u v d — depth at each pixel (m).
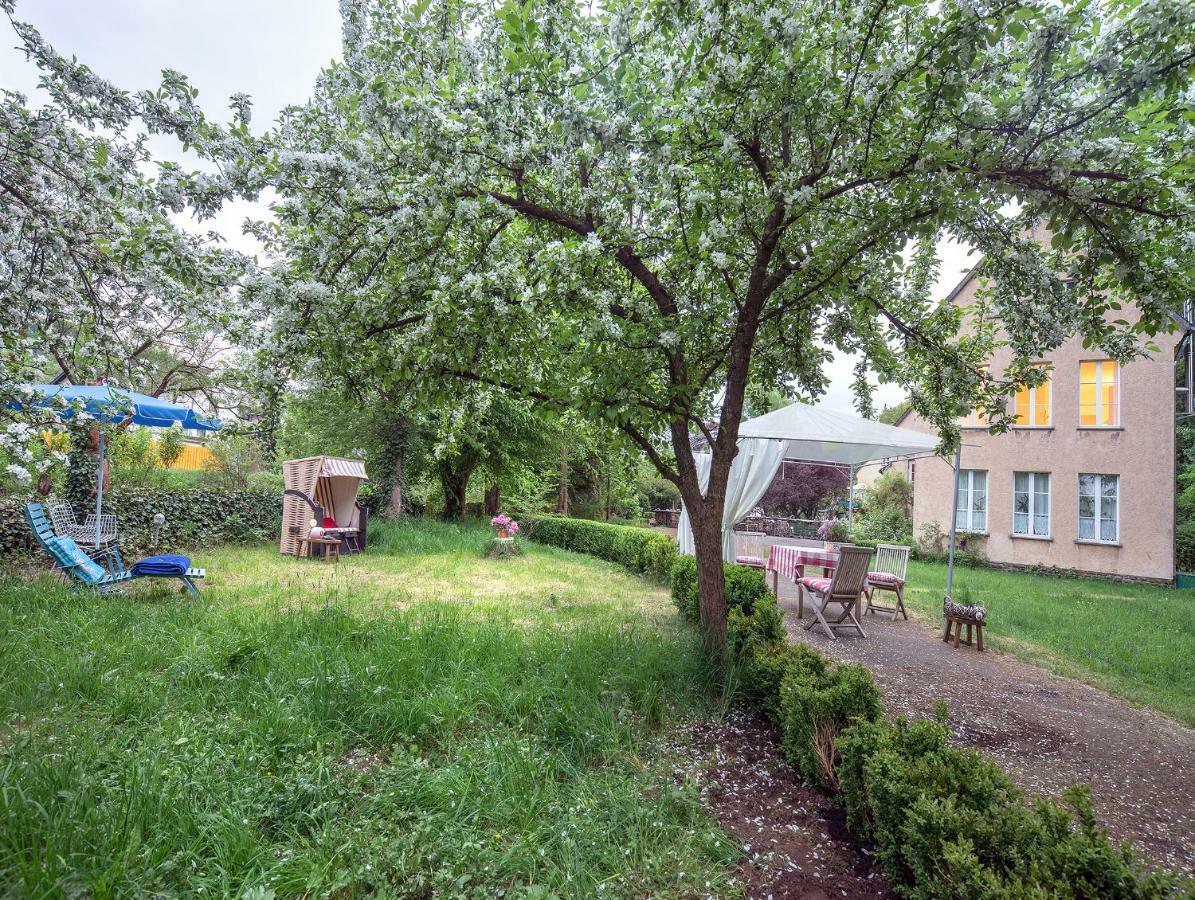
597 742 3.14
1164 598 10.88
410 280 3.59
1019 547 14.63
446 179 3.51
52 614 4.93
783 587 9.83
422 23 3.59
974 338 5.35
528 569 10.18
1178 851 2.70
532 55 3.25
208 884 1.93
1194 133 3.00
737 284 4.79
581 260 3.39
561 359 4.21
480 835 2.35
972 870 1.76
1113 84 2.69
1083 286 3.88
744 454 8.72
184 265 3.19
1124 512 13.63
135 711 3.14
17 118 3.49
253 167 3.31
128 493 9.23
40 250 4.20
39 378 4.75
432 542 12.32
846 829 2.56
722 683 4.07
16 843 1.87
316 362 3.72
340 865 2.11
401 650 4.18
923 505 16.06
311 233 3.71
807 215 3.87
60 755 2.50
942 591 10.12
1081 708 4.59
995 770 2.22
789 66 2.99
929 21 2.68
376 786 2.64
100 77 3.29
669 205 3.45
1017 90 3.25
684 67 3.16
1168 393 13.36
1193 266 3.25
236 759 2.69
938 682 5.01
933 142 2.89
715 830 2.49
